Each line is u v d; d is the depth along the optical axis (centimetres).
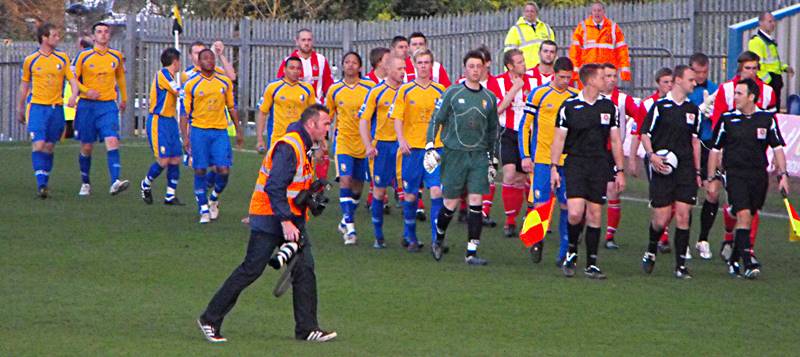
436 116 3775
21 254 3816
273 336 2742
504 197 4469
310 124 2648
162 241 4141
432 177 3897
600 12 6247
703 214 4059
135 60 9100
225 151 4609
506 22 7894
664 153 3603
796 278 3694
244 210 5012
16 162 6719
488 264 3853
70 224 4472
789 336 2844
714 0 7069
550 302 3225
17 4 11538
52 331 2731
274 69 9444
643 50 7138
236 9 11112
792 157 5672
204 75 4559
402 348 2622
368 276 3578
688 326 2941
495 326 2908
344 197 4234
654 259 3716
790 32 6581
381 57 4350
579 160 3575
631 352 2638
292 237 2597
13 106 9094
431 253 4066
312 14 10938
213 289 3319
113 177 5284
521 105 4459
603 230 4678
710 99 4197
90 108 5259
